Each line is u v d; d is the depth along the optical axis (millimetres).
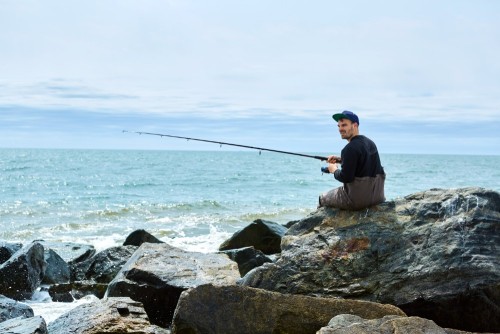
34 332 5926
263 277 7363
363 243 7352
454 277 6695
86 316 6668
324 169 8250
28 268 10312
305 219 8016
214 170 57656
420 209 7547
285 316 6191
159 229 19547
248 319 6188
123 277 8617
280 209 25734
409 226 7387
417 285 6785
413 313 6730
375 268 7121
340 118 7770
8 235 18547
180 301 6273
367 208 7781
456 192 7633
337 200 7848
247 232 13578
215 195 32062
